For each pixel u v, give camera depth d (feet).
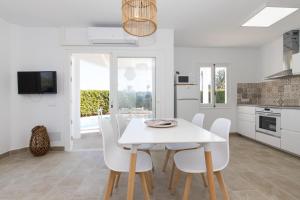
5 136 12.27
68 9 10.82
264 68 18.25
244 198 6.97
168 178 8.84
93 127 23.73
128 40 13.00
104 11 11.07
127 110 13.93
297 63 12.67
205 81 19.26
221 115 19.20
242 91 19.25
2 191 7.61
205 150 5.32
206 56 19.06
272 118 13.66
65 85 13.53
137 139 5.17
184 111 15.94
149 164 6.00
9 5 10.33
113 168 5.68
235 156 12.06
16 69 13.00
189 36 15.57
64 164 10.72
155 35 13.75
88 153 12.91
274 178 8.71
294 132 11.68
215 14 11.41
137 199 6.99
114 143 7.19
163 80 13.92
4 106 12.25
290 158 11.64
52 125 13.50
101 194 7.38
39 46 13.38
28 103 13.26
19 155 12.42
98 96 28.89
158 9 10.74
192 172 5.45
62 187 7.95
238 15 11.55
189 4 10.19
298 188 7.76
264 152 12.94
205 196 7.15
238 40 16.70
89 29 12.65
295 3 9.73
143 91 13.98
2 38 12.12
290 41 14.08
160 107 13.93
